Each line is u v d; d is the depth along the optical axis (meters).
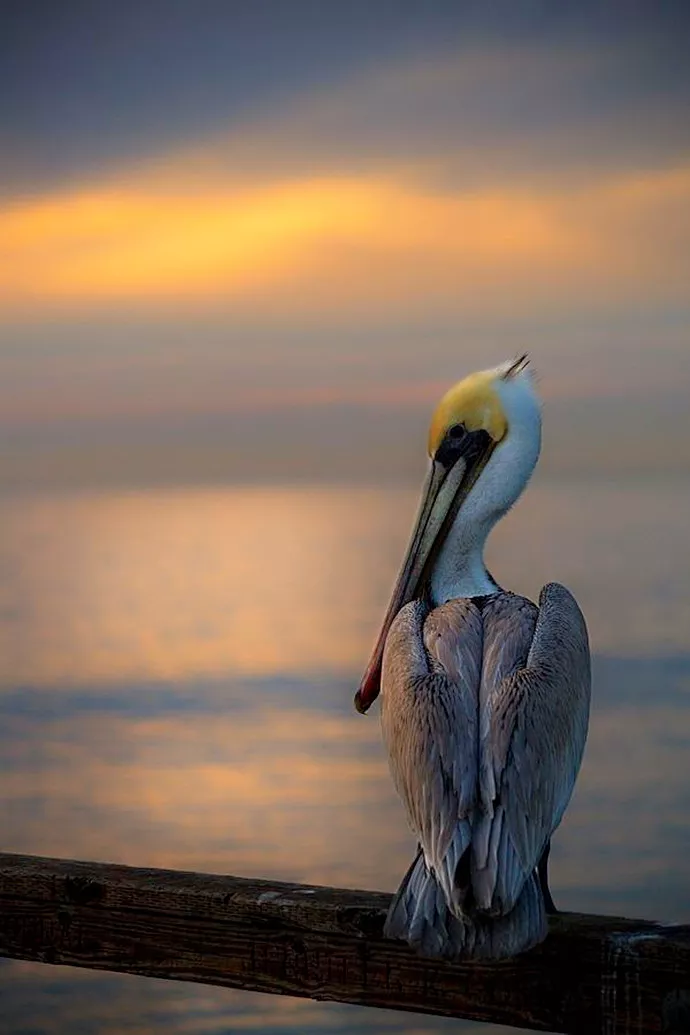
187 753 21.33
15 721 24.22
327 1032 10.28
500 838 4.03
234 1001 11.06
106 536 71.19
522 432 5.54
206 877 4.30
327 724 23.38
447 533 5.58
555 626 4.62
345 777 19.48
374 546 61.50
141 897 4.23
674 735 21.20
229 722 23.62
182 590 45.03
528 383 5.66
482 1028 10.19
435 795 4.14
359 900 4.09
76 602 42.09
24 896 4.36
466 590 5.52
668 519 63.41
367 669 5.48
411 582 5.57
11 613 39.62
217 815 17.61
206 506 97.44
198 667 29.45
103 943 4.27
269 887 4.21
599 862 15.36
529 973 3.87
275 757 20.89
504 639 4.59
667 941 3.76
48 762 21.02
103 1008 10.81
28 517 86.88
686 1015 3.73
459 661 4.50
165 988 11.23
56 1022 10.61
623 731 21.78
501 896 3.88
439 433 5.62
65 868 4.39
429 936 3.88
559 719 4.37
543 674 4.41
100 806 18.33
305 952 4.07
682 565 44.72
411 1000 3.97
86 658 30.89
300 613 38.28
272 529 75.19
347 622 36.16
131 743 22.20
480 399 5.57
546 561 47.28
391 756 4.49
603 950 3.81
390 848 15.93
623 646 29.78
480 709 4.35
